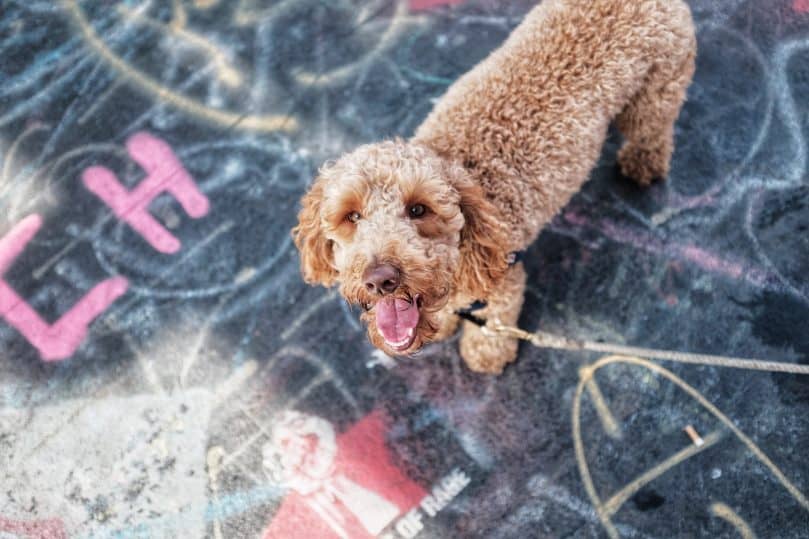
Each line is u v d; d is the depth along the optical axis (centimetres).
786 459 119
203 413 127
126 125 145
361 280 99
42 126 147
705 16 142
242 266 134
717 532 117
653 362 124
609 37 111
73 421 128
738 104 137
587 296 129
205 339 131
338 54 147
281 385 127
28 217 140
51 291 135
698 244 130
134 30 153
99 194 140
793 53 139
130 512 123
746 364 110
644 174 132
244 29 150
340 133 141
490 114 110
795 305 125
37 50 153
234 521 122
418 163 102
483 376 126
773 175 132
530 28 115
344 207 102
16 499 124
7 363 131
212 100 146
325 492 122
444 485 121
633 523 118
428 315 105
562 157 111
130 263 136
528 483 121
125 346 131
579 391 124
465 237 107
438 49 145
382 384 127
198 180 140
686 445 120
